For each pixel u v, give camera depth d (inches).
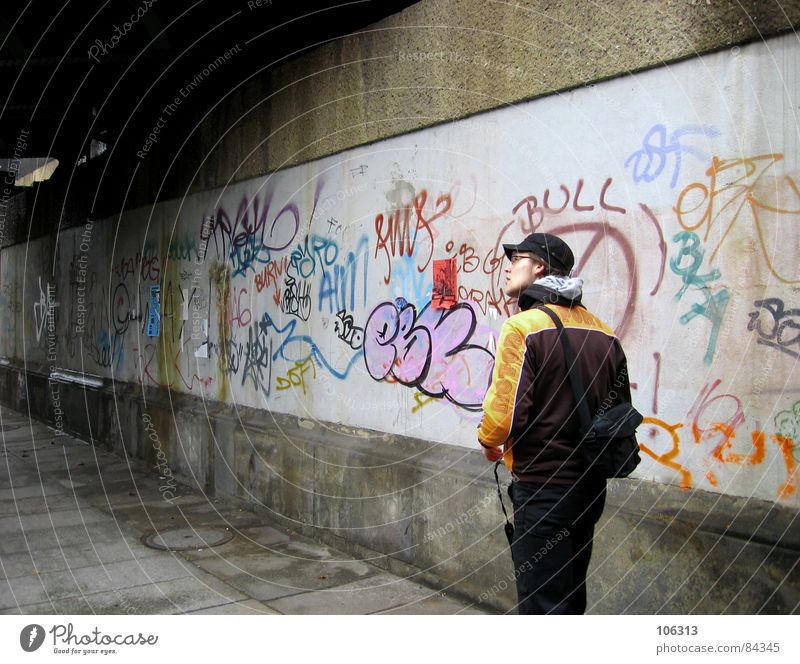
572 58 141.9
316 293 212.5
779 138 113.0
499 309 156.3
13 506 237.3
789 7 111.1
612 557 131.0
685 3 123.9
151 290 303.9
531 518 103.7
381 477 181.5
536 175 149.9
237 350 248.7
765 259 114.5
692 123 123.9
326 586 166.9
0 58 254.8
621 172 134.4
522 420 102.3
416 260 178.5
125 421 315.3
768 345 114.0
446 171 170.6
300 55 220.7
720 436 119.5
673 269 126.5
